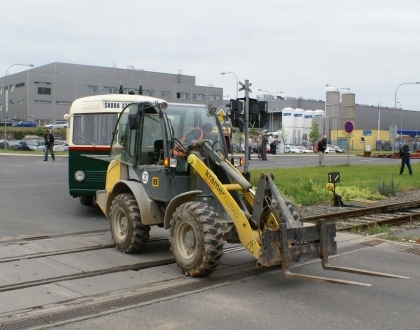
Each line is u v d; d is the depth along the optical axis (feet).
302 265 26.66
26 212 41.73
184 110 28.19
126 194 29.01
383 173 88.12
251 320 18.63
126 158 29.89
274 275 24.82
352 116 292.81
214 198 25.46
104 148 41.34
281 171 82.17
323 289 22.62
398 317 19.17
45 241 31.32
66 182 61.52
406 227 40.86
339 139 281.13
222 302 20.59
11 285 22.26
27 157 116.88
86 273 24.48
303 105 351.05
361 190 61.05
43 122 266.77
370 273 21.88
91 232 34.83
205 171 25.38
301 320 18.72
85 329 17.54
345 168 95.71
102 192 32.24
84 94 276.00
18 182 60.39
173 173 26.66
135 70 299.38
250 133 206.39
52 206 45.06
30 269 24.90
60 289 21.94
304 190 58.54
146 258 27.73
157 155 27.99
